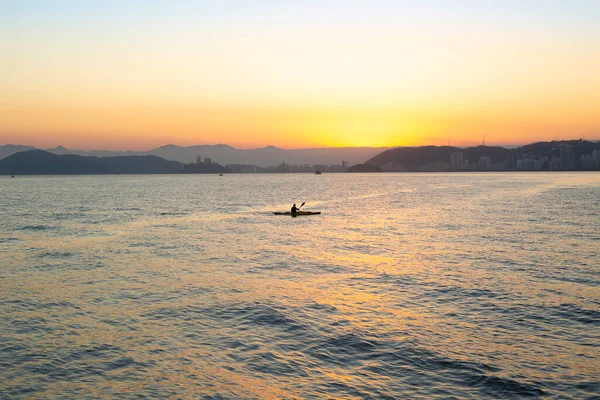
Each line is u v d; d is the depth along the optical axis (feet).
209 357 64.39
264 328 74.79
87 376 59.31
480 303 86.63
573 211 258.78
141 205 330.75
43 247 151.53
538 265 118.11
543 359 62.34
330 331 73.15
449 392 54.39
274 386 56.34
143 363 62.80
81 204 338.13
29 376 59.31
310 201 378.94
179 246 153.79
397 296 92.02
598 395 53.21
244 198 417.08
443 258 129.39
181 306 86.53
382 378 57.93
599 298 88.63
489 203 327.88
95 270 117.08
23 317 80.94
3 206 318.86
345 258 131.64
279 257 133.80
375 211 283.79
